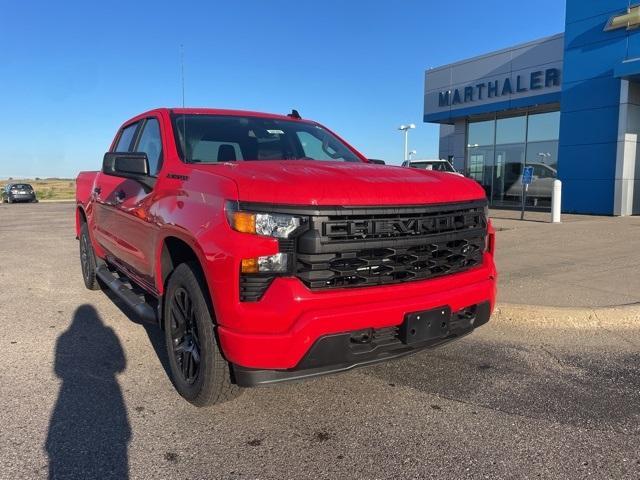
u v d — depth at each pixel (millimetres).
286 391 3877
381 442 3180
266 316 2928
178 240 3686
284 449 3096
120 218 4992
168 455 3021
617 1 17734
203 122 4598
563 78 19562
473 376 4184
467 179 3988
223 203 3104
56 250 11266
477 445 3148
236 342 2980
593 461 2980
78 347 4820
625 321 5469
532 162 23297
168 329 3791
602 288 6551
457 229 3633
